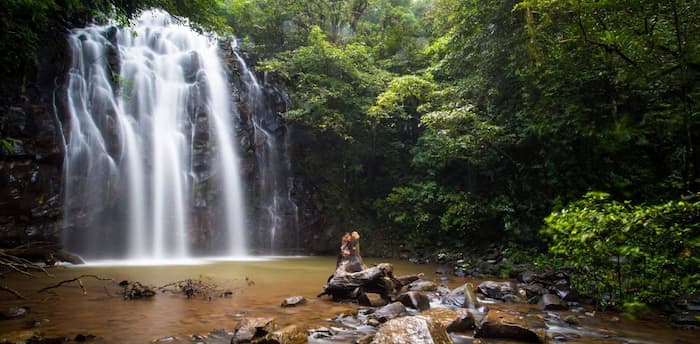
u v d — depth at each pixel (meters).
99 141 11.93
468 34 14.13
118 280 7.84
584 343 4.45
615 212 5.48
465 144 12.09
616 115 9.48
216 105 15.26
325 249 16.42
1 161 9.73
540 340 4.41
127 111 12.91
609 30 7.22
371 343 3.73
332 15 21.50
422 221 14.91
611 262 6.28
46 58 11.24
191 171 13.88
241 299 6.43
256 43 21.16
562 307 6.18
